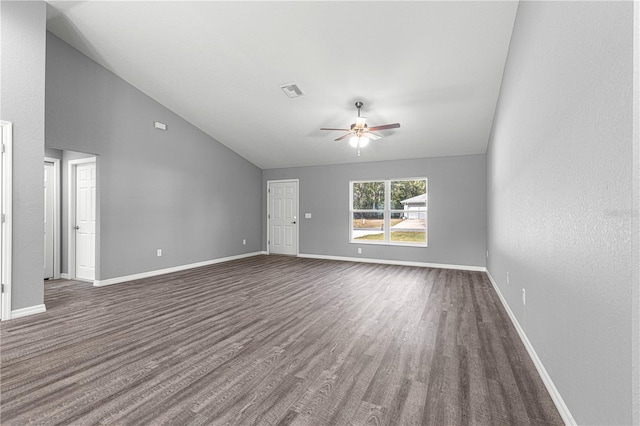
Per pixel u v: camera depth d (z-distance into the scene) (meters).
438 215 6.35
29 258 3.18
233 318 3.14
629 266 0.99
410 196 6.87
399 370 2.09
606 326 1.15
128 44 4.03
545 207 1.93
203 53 4.03
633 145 0.96
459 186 6.18
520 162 2.67
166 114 5.50
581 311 1.38
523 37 2.55
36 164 3.21
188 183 5.96
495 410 1.66
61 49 4.04
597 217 1.23
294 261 7.02
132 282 4.77
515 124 2.90
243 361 2.22
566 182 1.57
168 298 3.88
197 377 1.99
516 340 2.60
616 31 1.08
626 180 1.01
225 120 5.79
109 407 1.68
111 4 3.41
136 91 5.00
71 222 4.96
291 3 3.11
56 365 2.15
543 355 1.96
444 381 1.95
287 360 2.23
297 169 7.86
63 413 1.62
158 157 5.36
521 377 2.00
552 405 1.70
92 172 4.75
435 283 4.82
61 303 3.65
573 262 1.48
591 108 1.29
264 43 3.71
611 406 1.10
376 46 3.54
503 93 3.65
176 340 2.59
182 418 1.59
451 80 3.98
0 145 2.96
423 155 6.36
